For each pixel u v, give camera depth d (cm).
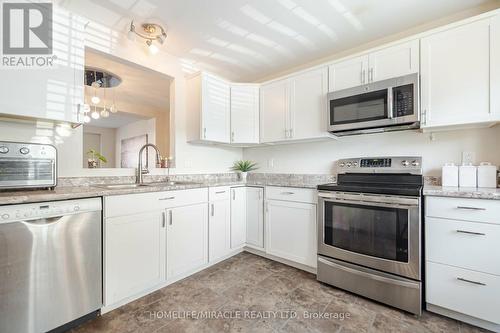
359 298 180
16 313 124
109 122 626
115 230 164
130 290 172
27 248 127
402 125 192
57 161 171
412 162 203
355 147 242
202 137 259
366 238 180
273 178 312
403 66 187
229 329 145
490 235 138
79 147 195
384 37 228
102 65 288
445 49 171
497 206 136
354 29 215
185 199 212
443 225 153
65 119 162
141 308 167
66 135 188
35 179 153
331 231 199
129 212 172
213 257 238
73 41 167
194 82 269
